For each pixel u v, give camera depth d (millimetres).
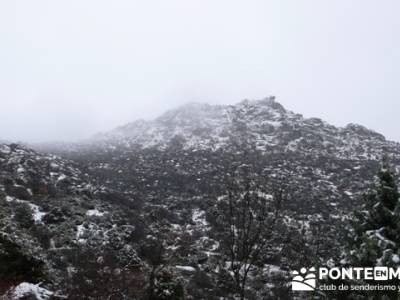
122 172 53562
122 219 31250
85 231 26906
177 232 30875
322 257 14172
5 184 32062
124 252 21438
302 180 48969
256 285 18734
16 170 36031
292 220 25828
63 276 15797
